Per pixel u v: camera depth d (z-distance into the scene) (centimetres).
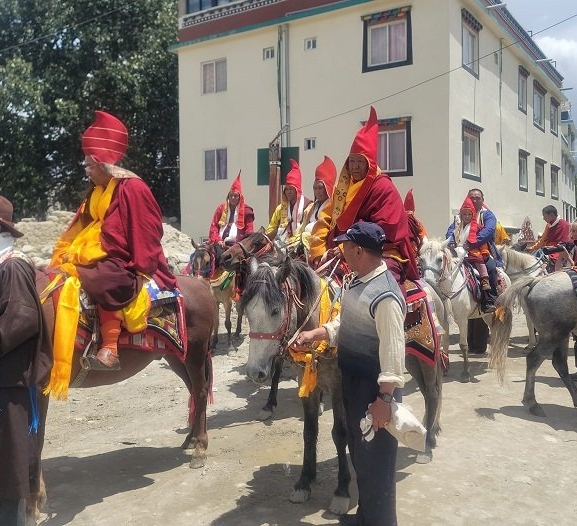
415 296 539
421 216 1669
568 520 459
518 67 2177
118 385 877
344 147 1809
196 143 2131
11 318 359
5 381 366
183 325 529
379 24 1727
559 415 703
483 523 451
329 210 552
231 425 695
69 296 443
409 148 1680
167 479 535
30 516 426
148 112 2442
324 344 439
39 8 2298
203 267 1021
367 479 362
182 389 851
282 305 432
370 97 1747
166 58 2361
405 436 343
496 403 750
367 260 364
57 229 1627
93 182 499
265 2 1953
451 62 1630
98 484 527
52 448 627
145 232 473
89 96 2309
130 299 465
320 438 641
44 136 2355
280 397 811
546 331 695
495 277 889
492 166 1941
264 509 473
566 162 3250
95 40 2266
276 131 1941
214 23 2069
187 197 2164
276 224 826
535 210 2425
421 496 491
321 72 1834
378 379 347
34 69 2323
